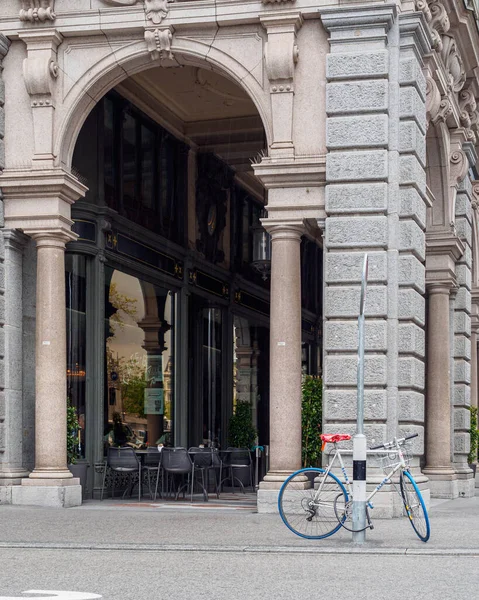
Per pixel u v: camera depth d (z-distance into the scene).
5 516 15.71
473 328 28.62
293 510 13.09
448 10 20.17
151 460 21.84
